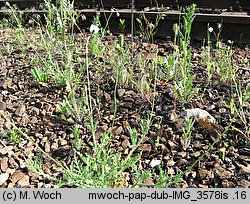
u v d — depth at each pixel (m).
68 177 1.67
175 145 1.96
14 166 1.91
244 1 3.24
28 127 2.19
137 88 2.45
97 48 2.78
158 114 2.19
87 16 3.58
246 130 1.99
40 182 1.81
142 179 1.66
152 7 3.53
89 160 1.73
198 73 2.59
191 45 3.12
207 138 2.00
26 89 2.57
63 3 2.38
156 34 3.35
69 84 2.26
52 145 2.03
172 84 2.46
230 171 1.78
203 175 1.78
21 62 2.97
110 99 2.37
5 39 3.49
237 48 2.99
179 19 3.10
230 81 2.44
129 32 3.46
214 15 3.08
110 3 3.70
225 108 2.20
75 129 2.00
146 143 2.00
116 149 1.97
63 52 2.61
